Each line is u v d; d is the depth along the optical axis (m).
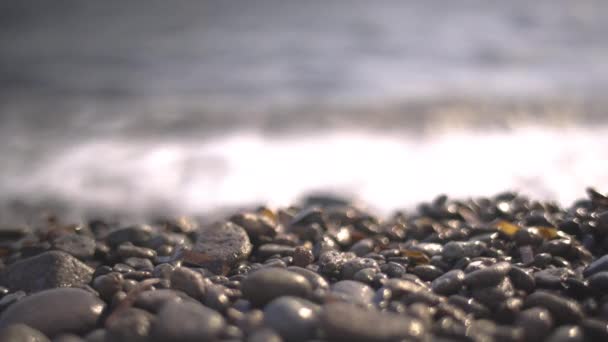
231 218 0.86
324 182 1.40
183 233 0.93
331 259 0.79
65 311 0.69
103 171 1.53
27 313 0.69
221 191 1.34
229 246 0.81
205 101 2.78
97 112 2.50
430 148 1.71
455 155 1.62
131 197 1.30
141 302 0.70
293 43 4.96
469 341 0.66
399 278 0.75
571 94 2.74
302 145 1.77
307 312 0.66
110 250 0.86
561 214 0.91
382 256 0.80
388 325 0.64
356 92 2.96
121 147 1.81
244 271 0.79
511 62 4.09
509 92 2.84
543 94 2.74
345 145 1.76
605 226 0.82
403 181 1.40
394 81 3.35
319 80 3.41
